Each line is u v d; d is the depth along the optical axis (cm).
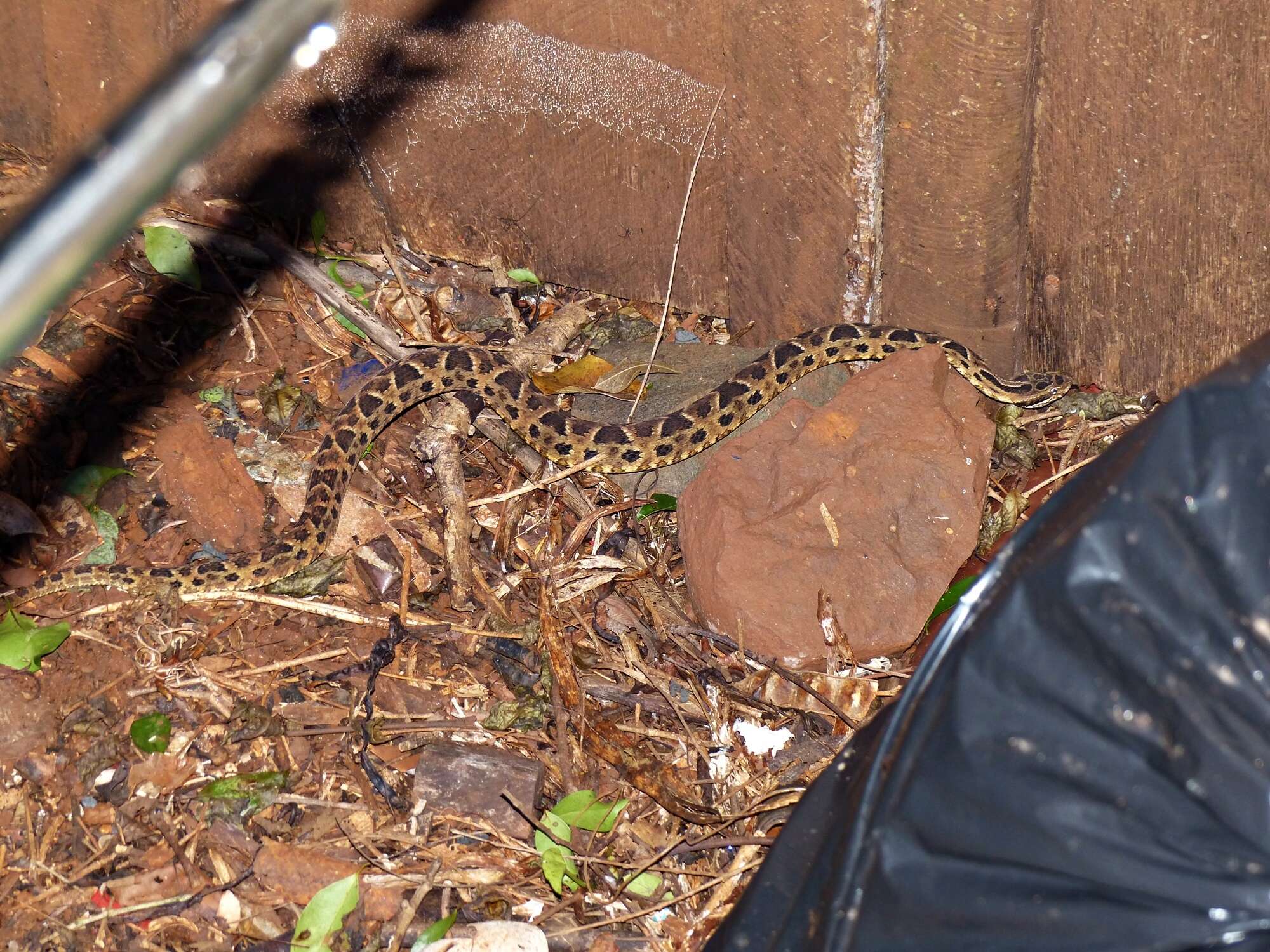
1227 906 108
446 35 191
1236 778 109
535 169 195
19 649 172
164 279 195
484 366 191
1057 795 116
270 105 197
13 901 165
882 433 184
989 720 121
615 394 195
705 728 177
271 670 176
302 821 170
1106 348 191
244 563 179
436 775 171
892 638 179
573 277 200
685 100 188
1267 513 113
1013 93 181
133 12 195
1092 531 118
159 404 189
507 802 170
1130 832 112
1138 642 114
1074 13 179
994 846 118
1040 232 188
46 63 199
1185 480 117
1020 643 121
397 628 179
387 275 201
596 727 175
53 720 172
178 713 173
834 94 183
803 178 188
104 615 177
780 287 194
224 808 170
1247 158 179
